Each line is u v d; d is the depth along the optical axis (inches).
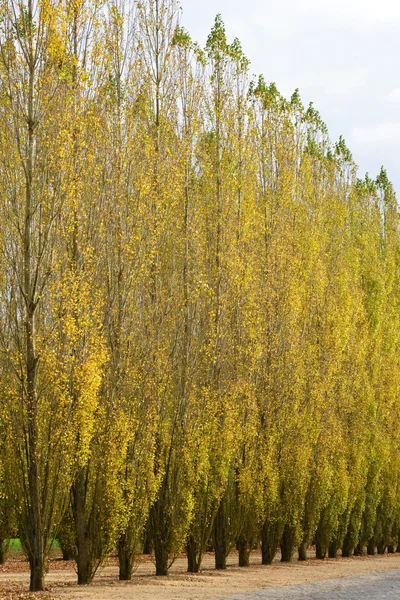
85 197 861.2
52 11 802.2
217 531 1096.2
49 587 776.3
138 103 994.1
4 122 794.2
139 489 884.0
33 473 753.0
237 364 1111.6
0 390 775.7
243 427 1120.8
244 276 1139.9
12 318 788.0
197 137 1115.9
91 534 827.4
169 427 965.2
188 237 1029.8
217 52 1198.3
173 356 976.9
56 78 805.2
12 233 778.2
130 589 777.6
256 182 1237.1
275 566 1175.0
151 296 924.0
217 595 758.5
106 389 846.5
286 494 1218.0
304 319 1347.2
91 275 831.1
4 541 1214.3
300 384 1238.9
